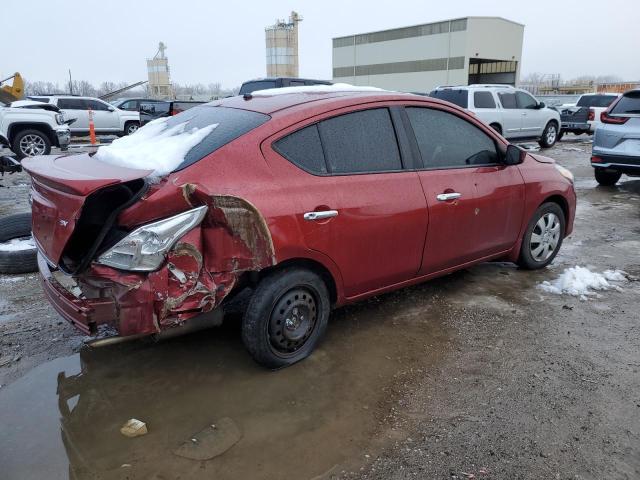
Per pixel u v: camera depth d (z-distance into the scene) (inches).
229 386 123.1
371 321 157.9
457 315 162.2
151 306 106.3
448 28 1963.6
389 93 149.6
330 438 105.5
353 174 134.1
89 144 740.7
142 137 146.6
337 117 133.9
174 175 110.7
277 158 121.4
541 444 103.7
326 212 125.2
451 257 161.5
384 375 128.5
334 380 126.0
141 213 106.9
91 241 116.3
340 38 2432.3
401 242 144.3
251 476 95.2
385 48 2225.6
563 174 201.2
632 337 148.3
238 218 111.0
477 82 2278.5
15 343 140.9
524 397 119.3
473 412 114.0
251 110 134.0
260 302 121.3
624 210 313.0
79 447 102.1
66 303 111.1
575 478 94.9
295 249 121.2
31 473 95.0
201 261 110.1
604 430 108.0
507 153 172.1
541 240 195.8
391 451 101.9
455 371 130.4
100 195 115.5
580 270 192.4
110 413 112.7
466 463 98.6
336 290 135.8
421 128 152.5
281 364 129.1
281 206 118.0
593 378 127.1
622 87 2251.5
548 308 167.6
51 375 126.7
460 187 157.8
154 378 126.1
